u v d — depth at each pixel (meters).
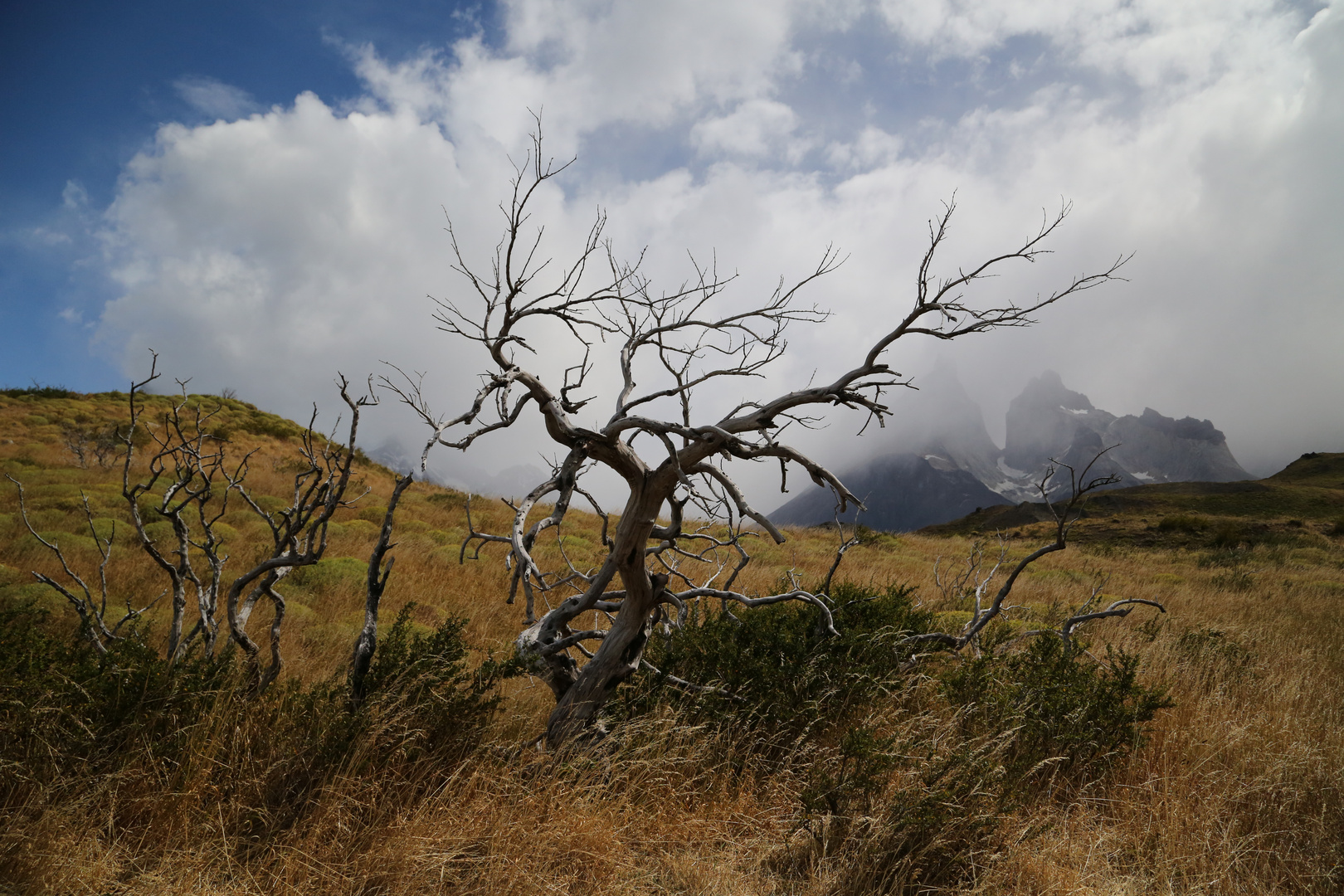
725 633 5.11
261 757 3.48
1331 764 4.14
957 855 3.21
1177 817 3.71
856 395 3.48
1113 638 7.68
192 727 3.29
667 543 4.27
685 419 3.96
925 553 20.94
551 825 3.18
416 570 10.73
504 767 3.54
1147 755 4.45
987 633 6.23
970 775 3.50
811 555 16.94
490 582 10.66
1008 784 3.63
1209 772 4.19
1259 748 4.41
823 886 3.05
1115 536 34.84
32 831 2.72
